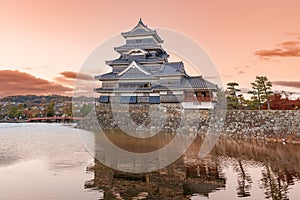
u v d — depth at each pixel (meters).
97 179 9.54
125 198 7.57
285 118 21.12
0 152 15.16
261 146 17.31
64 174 10.22
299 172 10.42
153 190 8.36
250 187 8.55
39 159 13.08
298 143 18.38
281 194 7.79
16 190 8.21
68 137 22.75
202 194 8.00
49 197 7.60
